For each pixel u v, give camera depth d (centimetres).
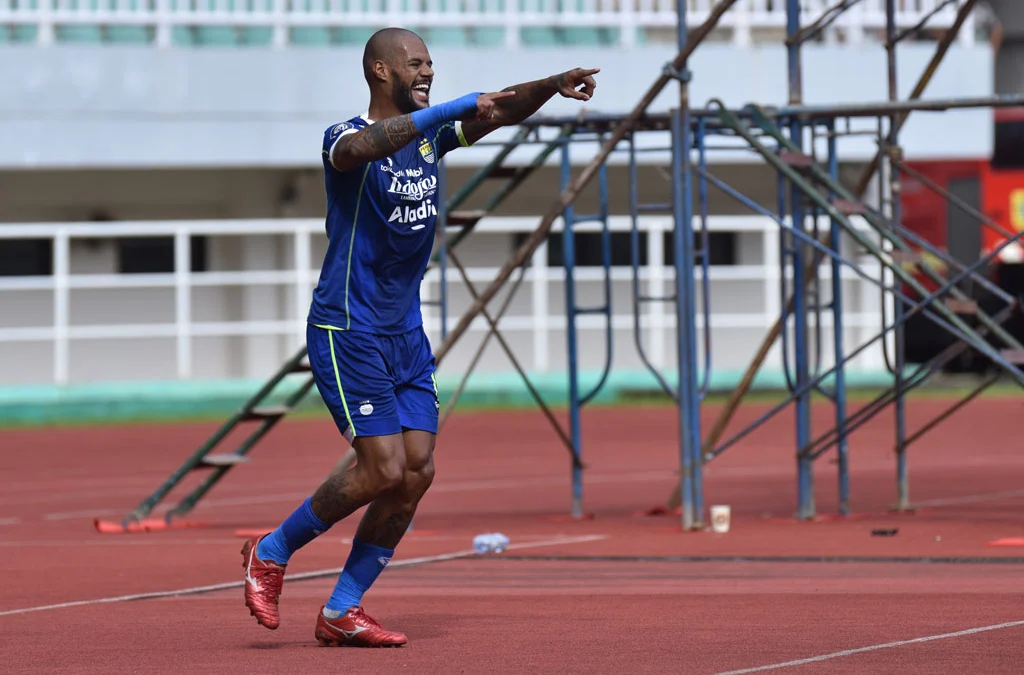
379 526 1608
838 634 1627
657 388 6725
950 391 6894
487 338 2939
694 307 2741
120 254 6975
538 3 6731
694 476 2738
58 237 6406
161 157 6538
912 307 2819
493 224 6569
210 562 2422
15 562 2447
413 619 1780
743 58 6594
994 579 2066
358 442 1556
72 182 6825
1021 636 1596
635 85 6588
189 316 7044
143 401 6347
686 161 2720
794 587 2014
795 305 2878
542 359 6750
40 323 7000
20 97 6456
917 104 2755
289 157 6594
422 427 1603
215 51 6550
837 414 2939
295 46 6638
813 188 2716
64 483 4084
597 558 2372
